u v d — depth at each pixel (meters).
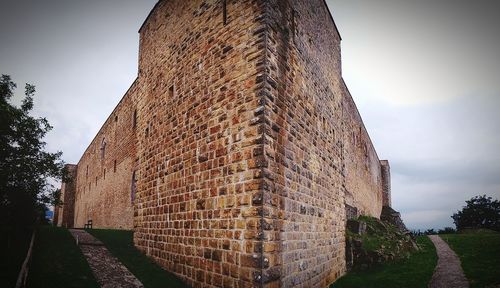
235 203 6.40
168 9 10.27
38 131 11.06
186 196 7.90
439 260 13.09
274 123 6.59
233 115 6.85
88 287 6.76
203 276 6.91
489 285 9.13
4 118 9.96
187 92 8.52
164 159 9.23
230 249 6.32
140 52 12.37
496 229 35.88
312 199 8.31
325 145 9.80
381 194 33.41
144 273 8.02
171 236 8.31
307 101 8.63
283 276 6.32
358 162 20.97
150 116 10.60
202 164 7.50
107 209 19.44
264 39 6.58
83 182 29.23
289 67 7.62
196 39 8.48
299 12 8.70
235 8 7.35
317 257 8.29
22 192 10.77
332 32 11.98
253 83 6.55
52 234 11.79
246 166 6.32
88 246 10.13
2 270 8.00
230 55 7.23
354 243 12.49
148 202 9.88
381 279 10.22
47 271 7.34
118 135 18.77
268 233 5.95
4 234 10.94
